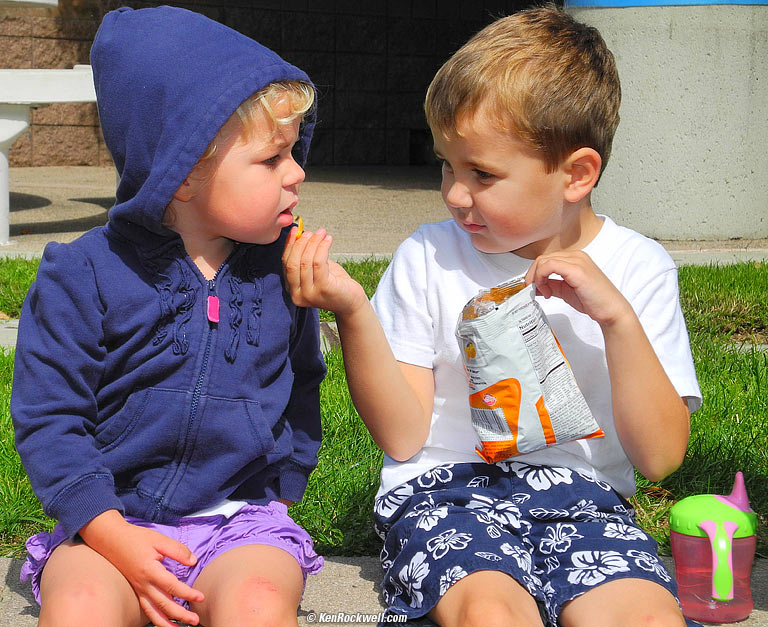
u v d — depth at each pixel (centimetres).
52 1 844
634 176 796
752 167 792
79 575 187
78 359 201
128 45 202
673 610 190
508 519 215
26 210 959
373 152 1574
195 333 206
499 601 185
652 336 226
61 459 195
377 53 1550
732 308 527
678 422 218
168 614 188
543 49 211
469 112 206
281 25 1477
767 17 772
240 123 199
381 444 230
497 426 217
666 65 772
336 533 272
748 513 227
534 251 230
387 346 223
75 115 1424
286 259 212
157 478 207
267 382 216
